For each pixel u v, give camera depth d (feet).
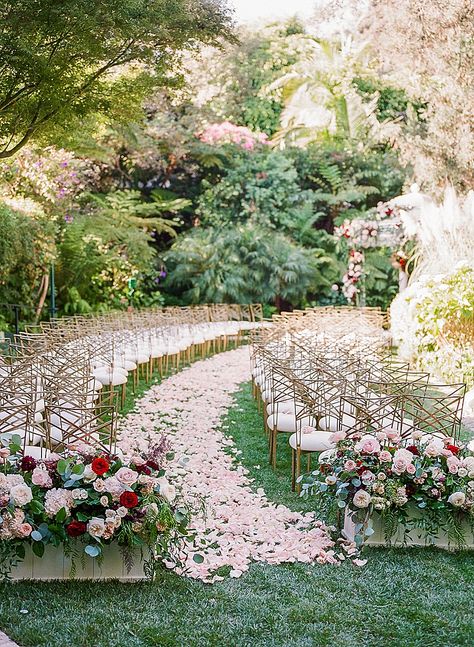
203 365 37.91
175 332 36.68
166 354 33.68
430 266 34.91
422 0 39.52
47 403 15.57
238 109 65.46
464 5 38.45
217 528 14.42
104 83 26.58
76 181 44.04
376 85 63.46
